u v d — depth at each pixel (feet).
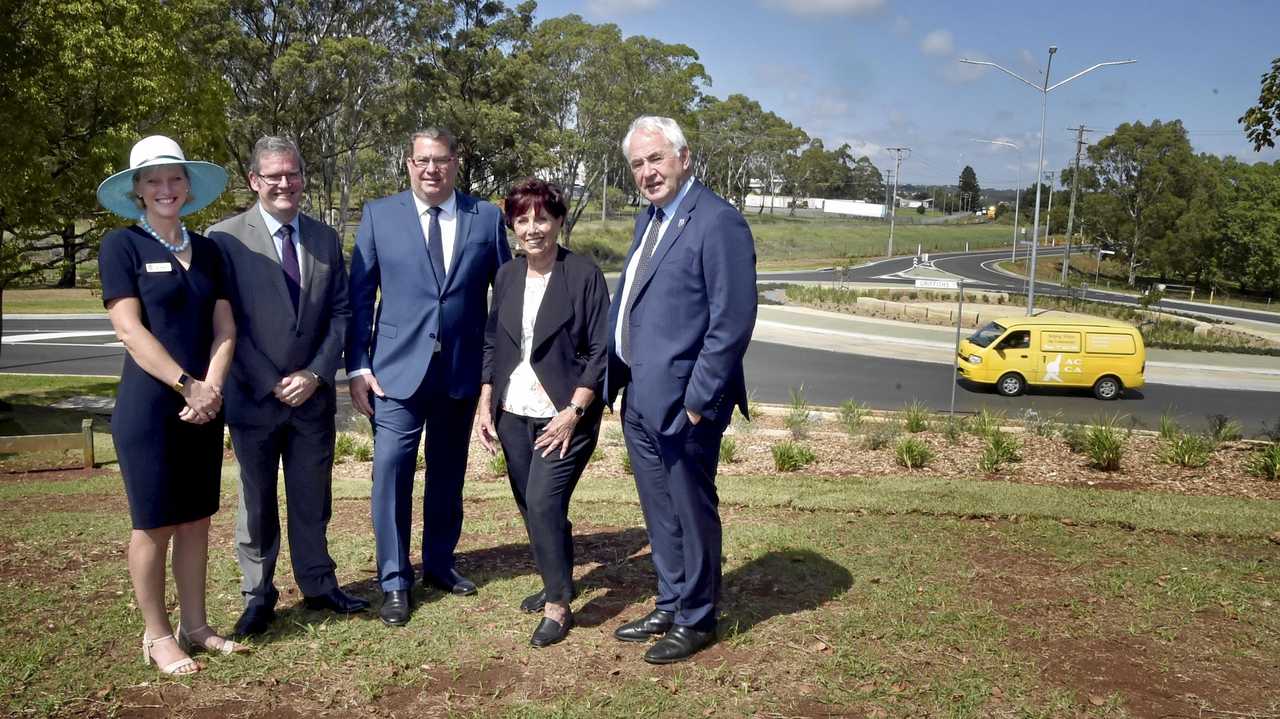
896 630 12.69
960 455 35.04
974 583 14.92
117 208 10.69
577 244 241.55
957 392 71.72
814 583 14.88
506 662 11.75
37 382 73.51
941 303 164.96
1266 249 261.85
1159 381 82.48
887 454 35.55
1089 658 11.82
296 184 12.56
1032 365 69.77
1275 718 10.22
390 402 13.62
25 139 50.29
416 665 11.59
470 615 13.50
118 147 55.01
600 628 13.03
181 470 10.90
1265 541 18.76
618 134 214.07
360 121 168.35
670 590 12.67
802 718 10.17
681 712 10.30
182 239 10.94
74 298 145.59
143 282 10.55
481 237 14.16
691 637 11.91
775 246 343.26
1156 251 278.87
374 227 13.87
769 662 11.67
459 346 13.98
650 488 12.56
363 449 38.88
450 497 14.70
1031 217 618.44
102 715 10.07
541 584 14.97
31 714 9.98
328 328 13.01
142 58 55.72
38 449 39.24
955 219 615.16
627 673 11.39
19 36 51.31
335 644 12.23
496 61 198.80
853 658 11.72
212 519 21.62
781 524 19.97
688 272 11.63
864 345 102.94
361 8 159.94
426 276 13.67
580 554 17.29
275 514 12.91
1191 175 279.28
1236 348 112.68
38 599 13.69
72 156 56.03
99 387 72.02
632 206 360.28
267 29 154.40
